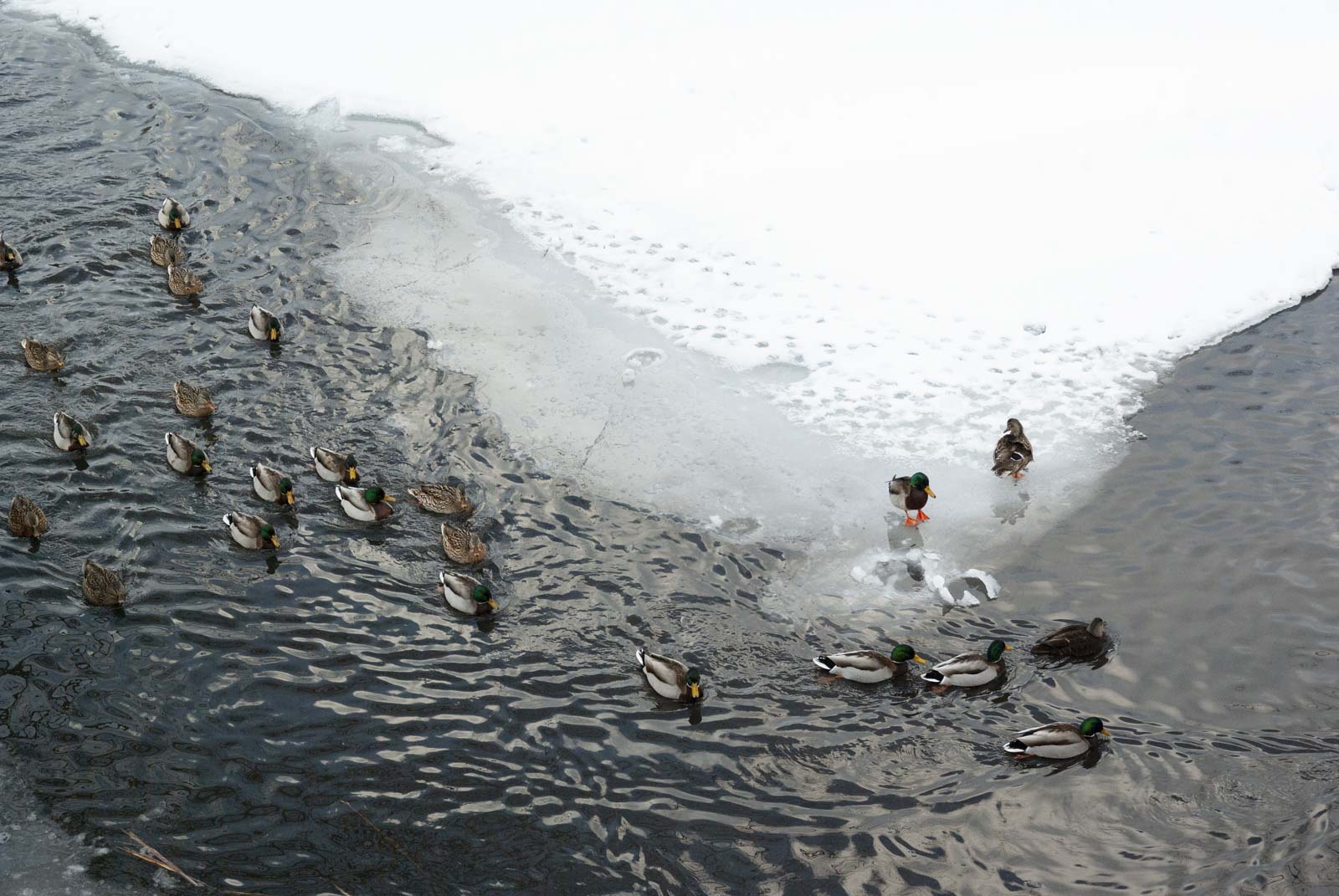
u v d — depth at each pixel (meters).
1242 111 24.17
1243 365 18.36
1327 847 10.87
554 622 13.90
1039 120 24.25
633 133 24.80
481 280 20.69
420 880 10.81
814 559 14.96
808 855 11.07
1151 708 12.69
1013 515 15.62
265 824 11.34
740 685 13.04
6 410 17.23
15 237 21.30
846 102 25.28
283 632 13.66
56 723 12.41
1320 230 21.30
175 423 17.12
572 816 11.48
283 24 29.36
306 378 18.16
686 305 20.11
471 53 27.84
